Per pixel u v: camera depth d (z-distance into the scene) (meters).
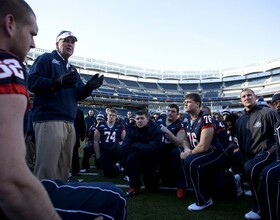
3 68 0.80
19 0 1.01
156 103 42.22
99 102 37.19
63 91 2.75
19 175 0.73
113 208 1.20
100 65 44.19
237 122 3.33
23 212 0.76
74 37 3.04
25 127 1.01
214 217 2.73
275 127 2.57
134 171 3.75
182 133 4.32
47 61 2.78
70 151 2.90
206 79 48.41
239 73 46.50
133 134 4.13
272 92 38.56
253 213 2.67
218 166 3.29
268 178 2.32
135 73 47.06
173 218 2.70
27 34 1.03
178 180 3.71
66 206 1.15
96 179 4.86
